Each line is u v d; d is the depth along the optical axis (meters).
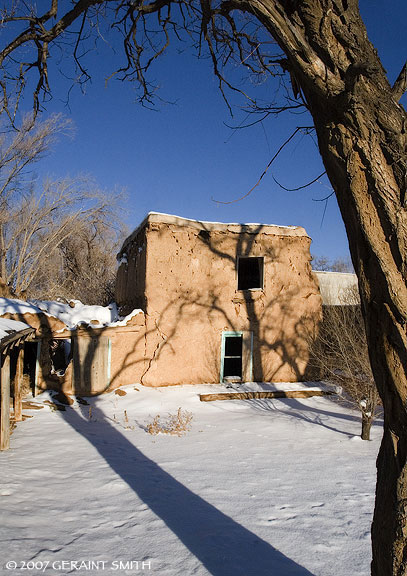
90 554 4.84
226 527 5.73
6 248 30.06
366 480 7.85
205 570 4.59
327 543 5.31
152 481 7.58
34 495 6.70
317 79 2.48
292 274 17.77
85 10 4.60
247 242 17.39
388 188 2.35
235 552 5.04
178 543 5.23
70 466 8.42
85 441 10.44
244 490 7.21
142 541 5.25
